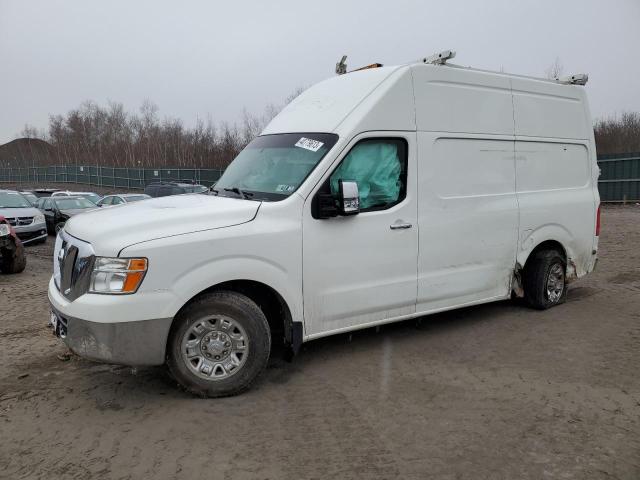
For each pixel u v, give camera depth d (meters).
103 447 3.27
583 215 6.47
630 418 3.55
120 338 3.59
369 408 3.76
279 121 5.28
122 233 3.72
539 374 4.34
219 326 3.92
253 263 4.00
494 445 3.23
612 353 4.80
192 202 4.40
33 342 5.36
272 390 4.09
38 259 11.62
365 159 4.60
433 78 5.02
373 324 4.75
